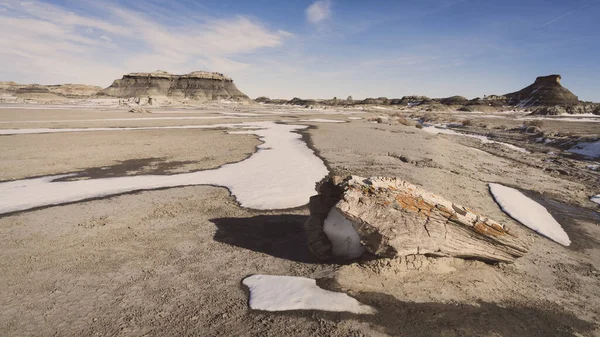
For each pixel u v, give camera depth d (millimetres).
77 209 10906
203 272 7027
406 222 6828
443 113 102062
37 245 8164
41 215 10289
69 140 26203
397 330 5281
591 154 26266
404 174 15922
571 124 54312
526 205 12625
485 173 17969
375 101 181500
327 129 39125
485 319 5684
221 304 5875
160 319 5430
